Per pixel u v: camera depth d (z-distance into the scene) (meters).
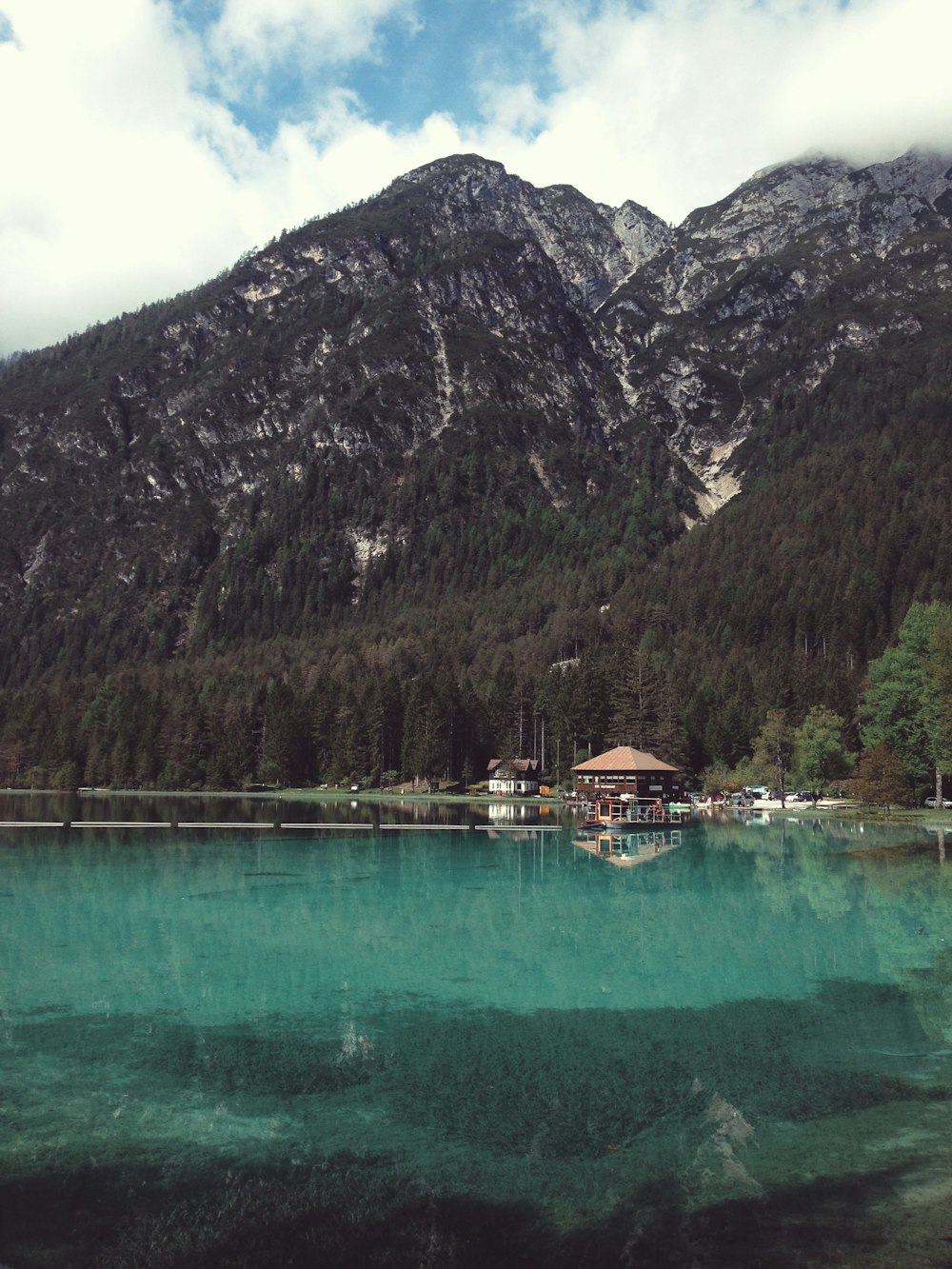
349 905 45.28
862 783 94.50
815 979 30.36
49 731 179.75
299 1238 14.66
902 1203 15.34
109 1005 27.59
